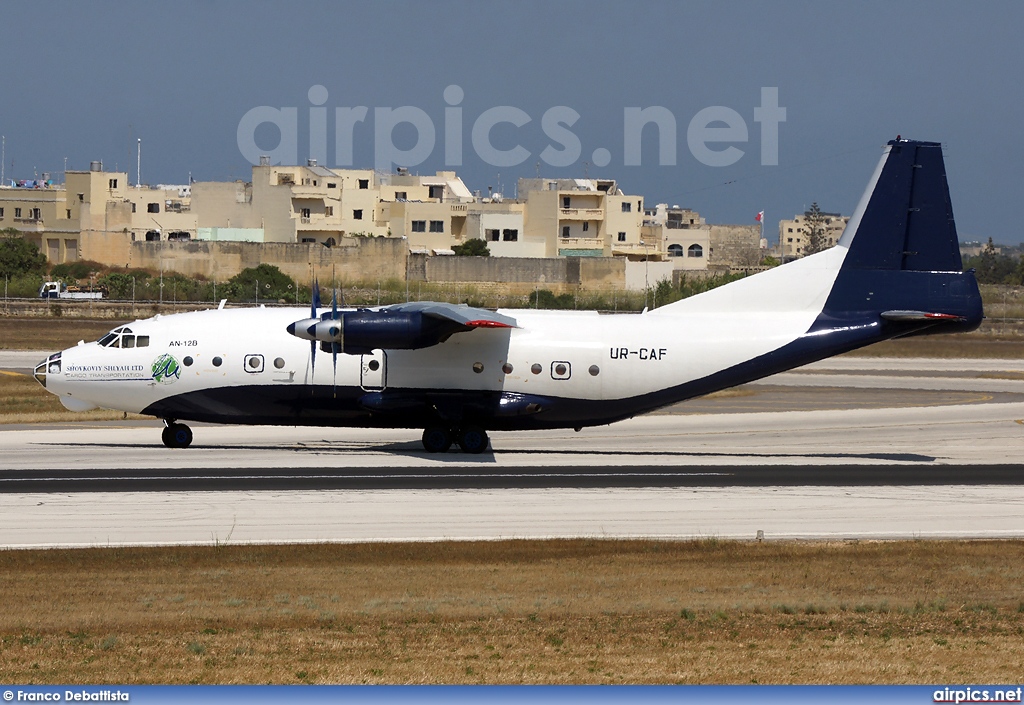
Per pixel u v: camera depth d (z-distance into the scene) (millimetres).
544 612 66438
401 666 56250
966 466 124062
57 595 69125
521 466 118812
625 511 95562
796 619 65688
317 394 125625
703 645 60500
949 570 78375
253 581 73062
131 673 54719
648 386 127438
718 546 84125
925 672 56125
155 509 93062
